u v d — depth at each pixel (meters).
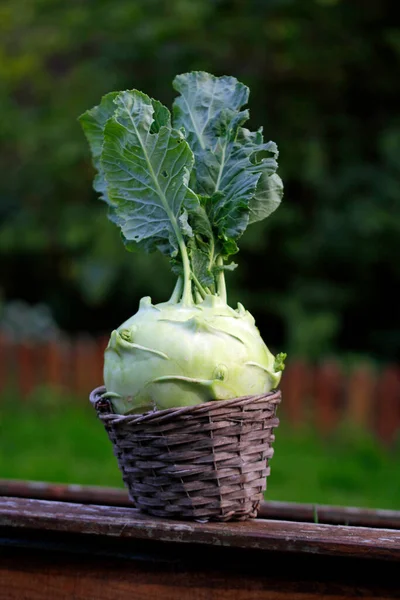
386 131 6.25
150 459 1.50
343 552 1.37
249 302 6.25
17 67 6.31
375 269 6.47
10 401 5.83
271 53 6.21
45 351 5.89
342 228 6.13
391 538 1.41
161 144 1.58
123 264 6.08
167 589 1.48
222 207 1.62
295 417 5.25
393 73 6.29
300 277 6.45
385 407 5.05
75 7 6.13
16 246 6.72
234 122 1.69
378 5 6.02
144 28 5.83
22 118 6.65
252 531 1.41
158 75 6.40
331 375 5.19
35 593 1.52
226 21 5.83
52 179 6.73
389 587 1.42
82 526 1.44
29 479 3.96
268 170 1.63
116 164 1.62
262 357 1.52
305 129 6.46
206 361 1.47
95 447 4.62
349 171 6.27
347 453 4.71
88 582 1.50
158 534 1.43
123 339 1.51
